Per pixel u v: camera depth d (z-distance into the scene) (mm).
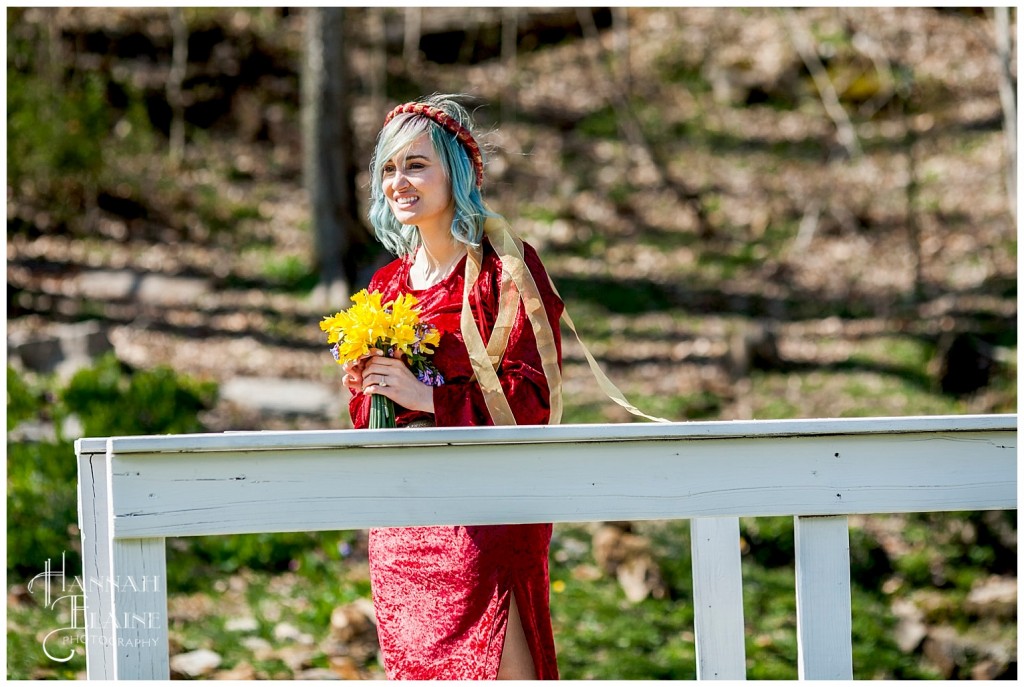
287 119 18516
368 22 20516
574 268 14992
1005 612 7586
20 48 15352
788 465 2986
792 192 17047
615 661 6426
